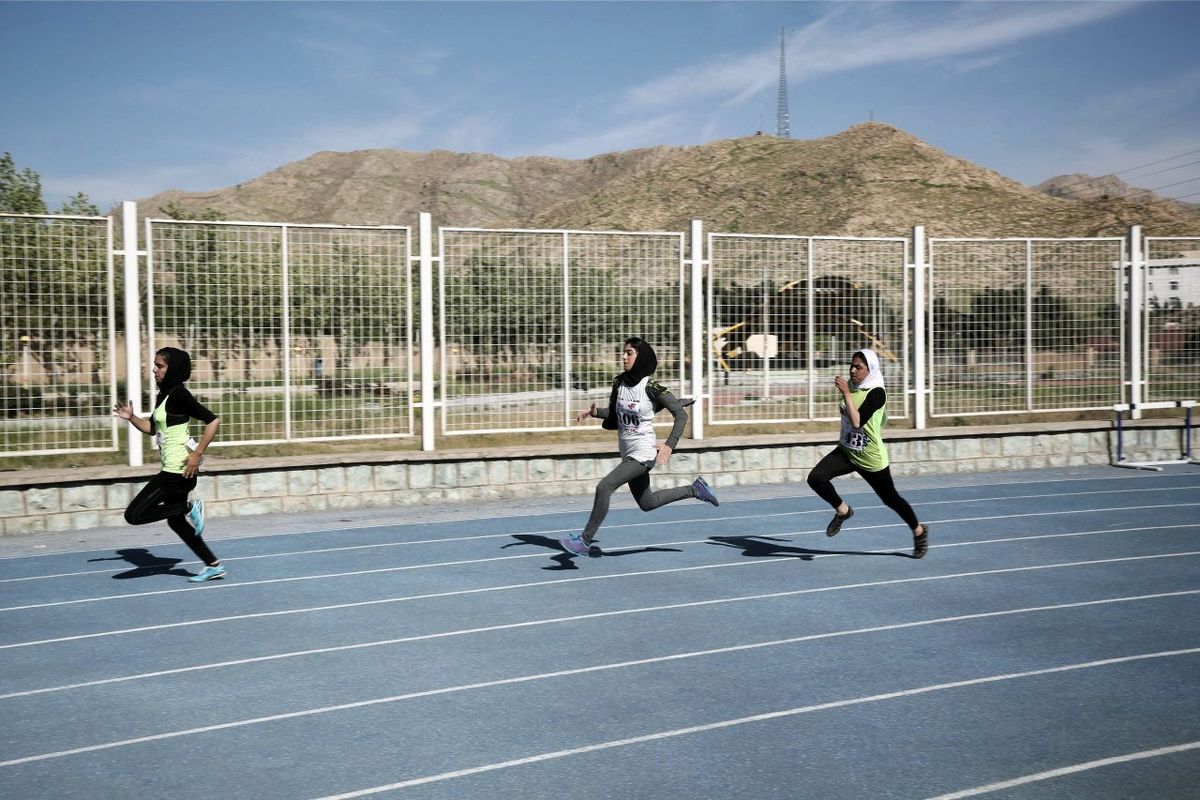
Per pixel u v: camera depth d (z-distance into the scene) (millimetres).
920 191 108875
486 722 5145
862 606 7406
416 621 7109
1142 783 4363
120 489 10750
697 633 6730
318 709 5371
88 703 5520
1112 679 5730
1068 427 14703
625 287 12461
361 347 11508
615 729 5031
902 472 13969
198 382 10766
